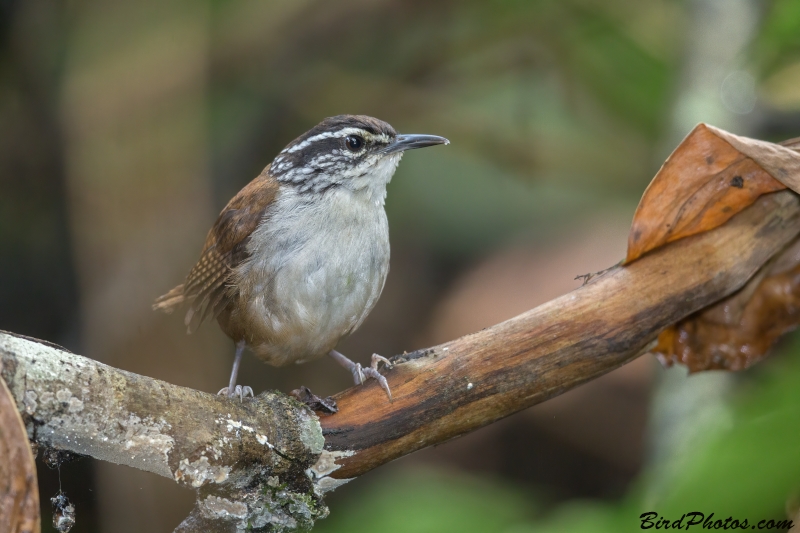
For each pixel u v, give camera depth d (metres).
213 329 11.13
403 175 15.32
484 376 5.98
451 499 9.08
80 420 5.16
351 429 5.87
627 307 5.99
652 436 9.73
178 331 11.07
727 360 6.84
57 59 13.12
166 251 11.30
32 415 5.02
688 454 6.66
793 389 6.38
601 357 6.00
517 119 13.98
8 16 13.06
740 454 5.97
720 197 5.95
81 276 11.45
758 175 5.84
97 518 10.75
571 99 13.48
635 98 13.16
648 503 7.17
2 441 4.45
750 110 10.38
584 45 13.32
